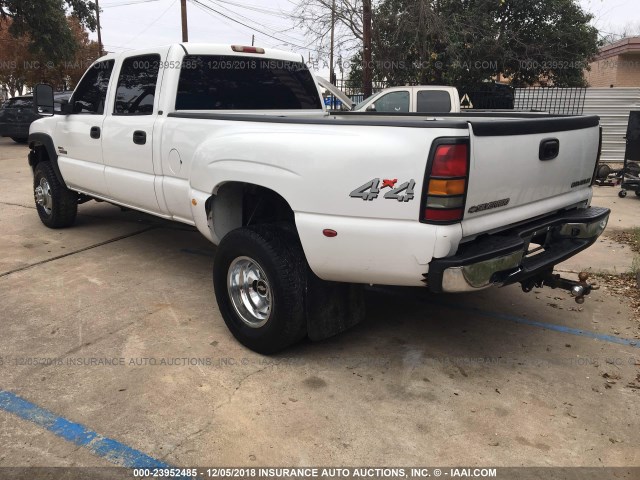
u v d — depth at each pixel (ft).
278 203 12.76
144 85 15.24
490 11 53.57
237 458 8.73
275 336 11.44
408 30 44.73
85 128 17.69
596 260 19.13
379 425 9.62
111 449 8.91
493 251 9.77
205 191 12.59
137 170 15.48
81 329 13.23
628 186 30.12
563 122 11.47
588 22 59.67
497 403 10.34
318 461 8.70
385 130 9.52
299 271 11.14
